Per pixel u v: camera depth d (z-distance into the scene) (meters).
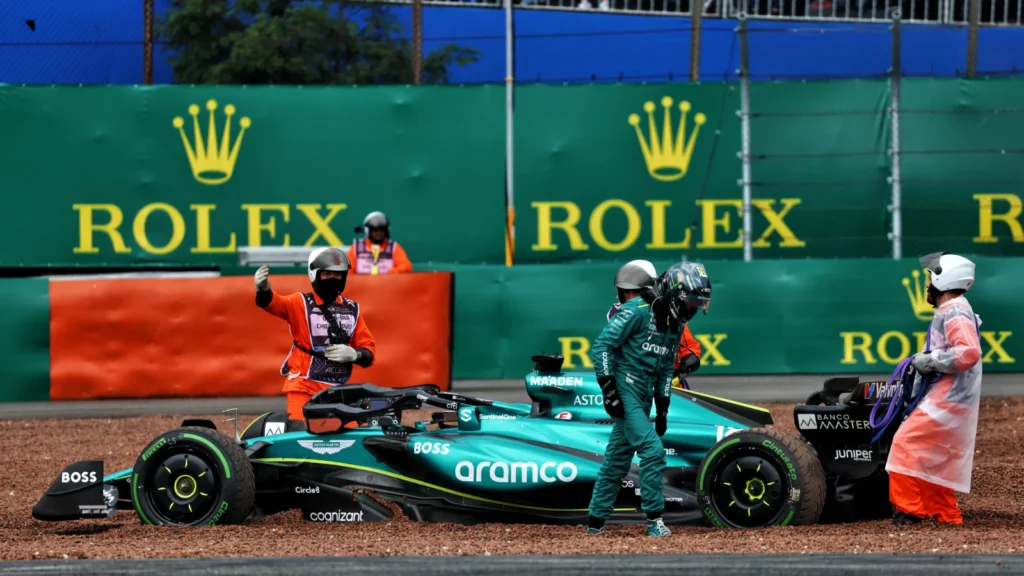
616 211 69.75
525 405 34.66
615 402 28.52
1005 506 33.62
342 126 69.62
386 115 69.56
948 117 68.38
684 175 69.56
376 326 58.16
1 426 52.81
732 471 29.41
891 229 68.62
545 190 69.75
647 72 80.75
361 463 32.47
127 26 77.19
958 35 80.94
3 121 68.81
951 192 68.44
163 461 31.36
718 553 25.67
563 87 69.56
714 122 69.44
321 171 69.75
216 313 58.19
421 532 30.27
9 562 26.02
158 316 58.16
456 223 69.62
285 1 83.50
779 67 80.94
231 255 69.75
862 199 68.69
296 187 69.69
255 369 58.19
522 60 81.25
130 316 58.16
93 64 76.75
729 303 62.53
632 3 81.94
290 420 34.41
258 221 69.75
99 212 69.31
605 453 30.44
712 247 69.69
